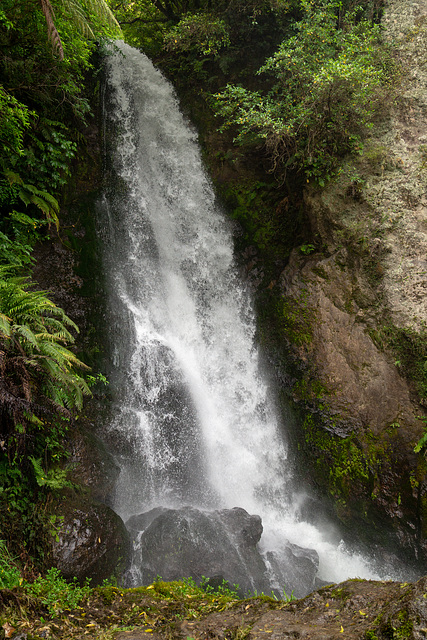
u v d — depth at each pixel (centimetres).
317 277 865
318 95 823
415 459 698
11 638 292
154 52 1207
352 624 264
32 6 679
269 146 939
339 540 795
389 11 925
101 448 724
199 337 1000
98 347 857
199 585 564
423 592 236
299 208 966
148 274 986
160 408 890
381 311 789
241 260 1021
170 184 1074
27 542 480
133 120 1066
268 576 617
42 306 510
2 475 488
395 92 863
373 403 760
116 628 317
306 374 845
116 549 564
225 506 835
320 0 873
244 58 1102
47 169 823
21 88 780
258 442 904
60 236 870
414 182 817
